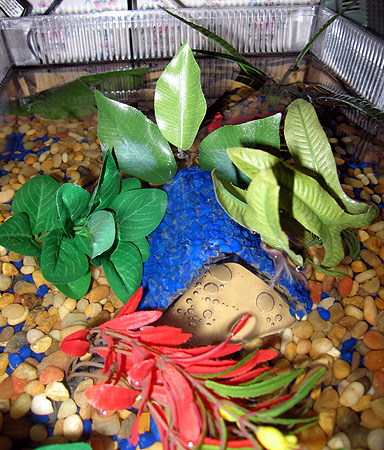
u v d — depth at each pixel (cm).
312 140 28
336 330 30
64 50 55
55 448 22
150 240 35
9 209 39
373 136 46
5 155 44
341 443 24
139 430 25
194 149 42
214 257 32
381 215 39
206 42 56
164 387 21
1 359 29
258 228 24
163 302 31
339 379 28
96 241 29
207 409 21
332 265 30
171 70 30
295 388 27
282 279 32
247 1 57
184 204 35
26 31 53
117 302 33
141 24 54
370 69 46
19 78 54
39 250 31
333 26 52
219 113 46
